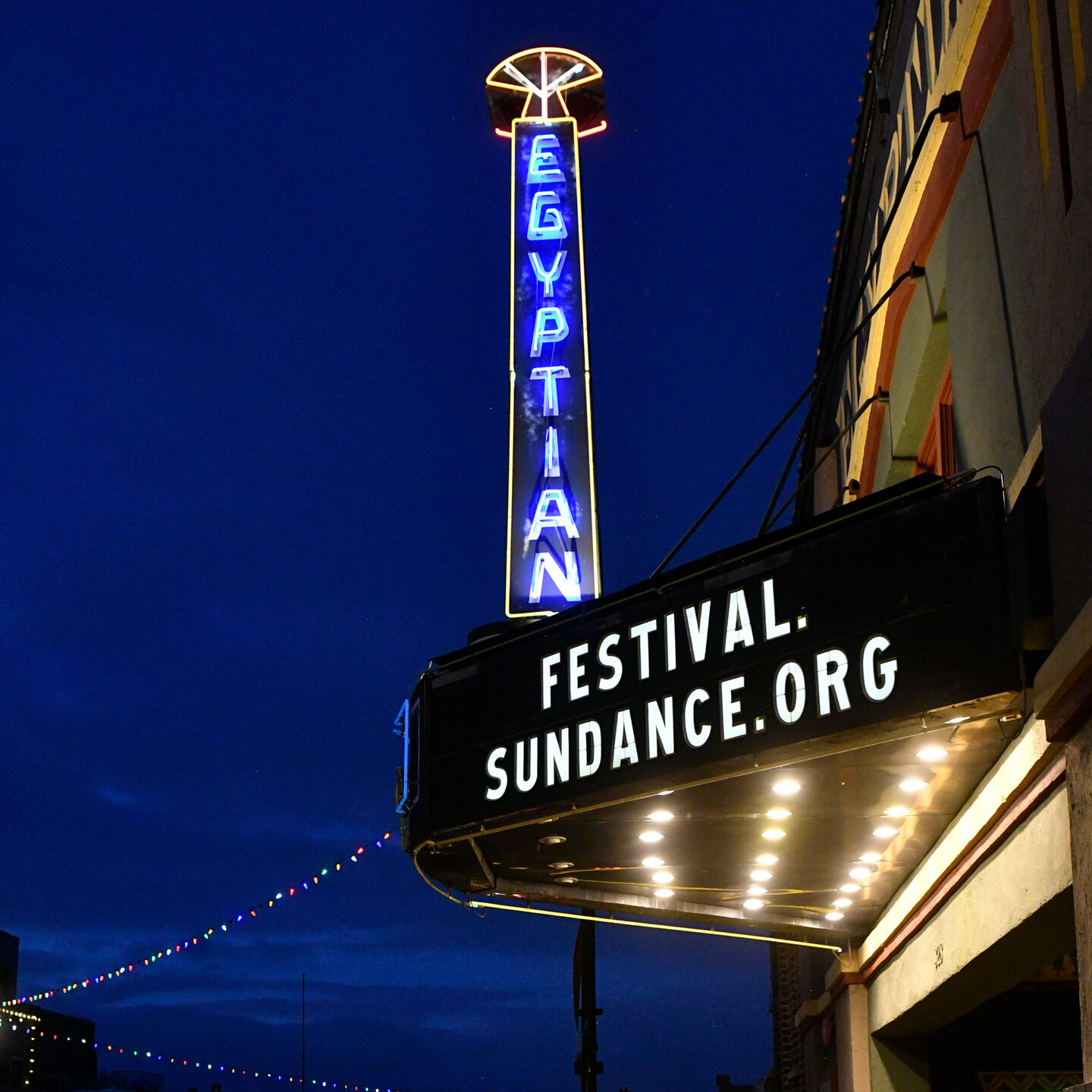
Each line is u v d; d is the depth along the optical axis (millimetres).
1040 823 8164
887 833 10844
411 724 11383
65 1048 68375
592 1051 16406
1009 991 14656
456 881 12375
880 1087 14484
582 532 18406
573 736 9836
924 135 10031
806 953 21406
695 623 9109
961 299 10234
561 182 20375
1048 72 7102
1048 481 6926
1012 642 7207
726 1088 42156
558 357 19281
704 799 10023
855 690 7945
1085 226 6422
